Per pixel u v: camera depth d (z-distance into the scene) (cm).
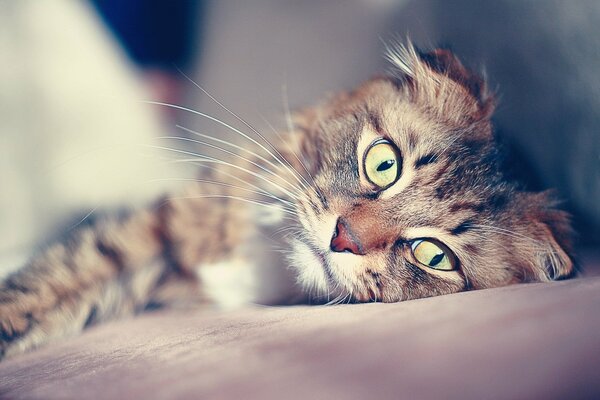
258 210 30
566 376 13
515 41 32
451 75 29
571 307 16
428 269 26
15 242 33
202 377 16
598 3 30
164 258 30
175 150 32
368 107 29
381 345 16
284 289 29
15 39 36
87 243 30
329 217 27
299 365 15
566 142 30
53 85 37
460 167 27
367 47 34
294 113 33
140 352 19
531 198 28
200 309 29
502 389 12
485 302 18
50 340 27
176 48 39
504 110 30
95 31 39
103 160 35
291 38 36
